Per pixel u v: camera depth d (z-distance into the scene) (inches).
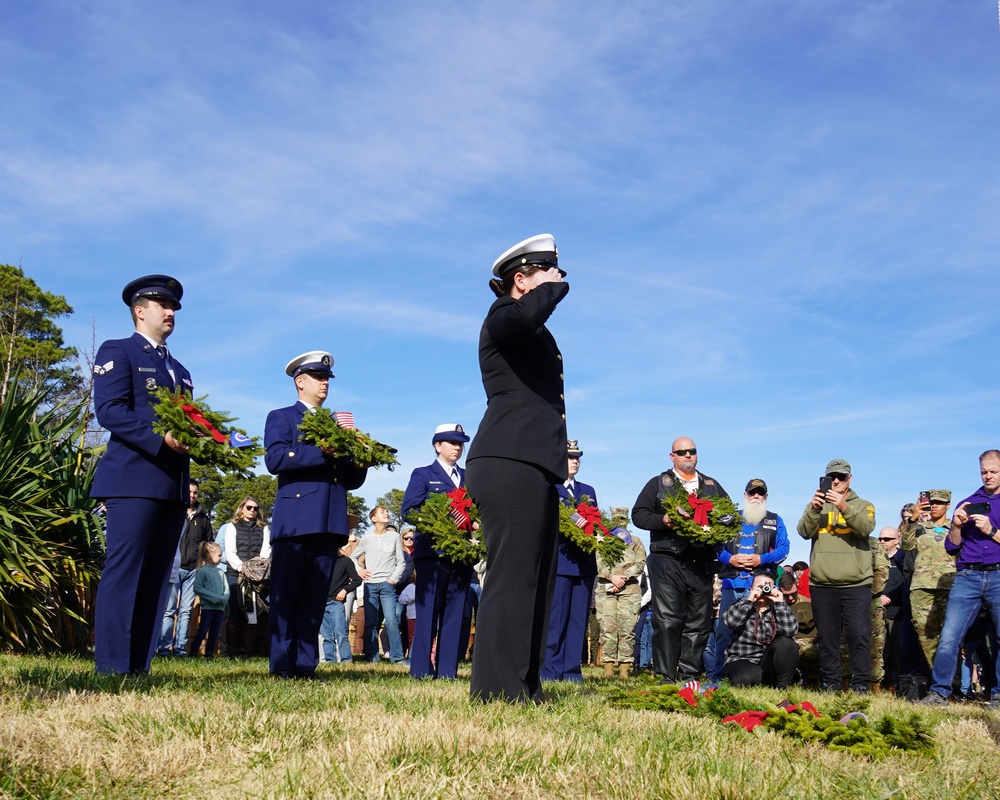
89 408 414.3
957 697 403.2
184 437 225.1
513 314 184.5
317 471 280.7
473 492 193.8
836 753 156.4
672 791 112.8
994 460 350.9
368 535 535.2
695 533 305.4
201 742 130.1
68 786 108.7
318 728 142.9
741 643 374.0
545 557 198.7
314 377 292.2
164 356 247.9
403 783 111.4
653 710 202.1
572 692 242.5
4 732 123.0
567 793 112.4
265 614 502.0
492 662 187.0
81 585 376.8
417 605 343.3
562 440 196.2
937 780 135.0
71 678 196.9
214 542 492.4
